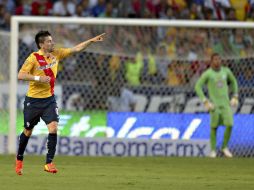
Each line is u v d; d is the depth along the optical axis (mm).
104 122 41250
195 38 43438
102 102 42438
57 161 35188
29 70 25672
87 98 42312
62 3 52125
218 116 40562
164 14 50375
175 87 42781
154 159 37750
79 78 42406
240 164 35500
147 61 42969
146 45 43125
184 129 41562
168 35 43281
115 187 23703
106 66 42719
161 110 42469
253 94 43344
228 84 42094
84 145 40406
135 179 26781
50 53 26203
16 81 39531
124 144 40656
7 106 40500
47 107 25984
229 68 43750
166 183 25484
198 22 42688
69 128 40906
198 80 40906
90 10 51500
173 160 37250
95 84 42500
